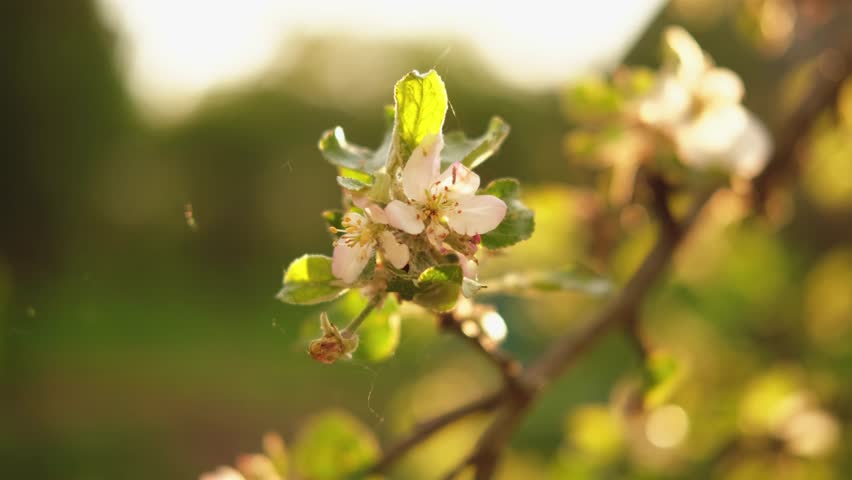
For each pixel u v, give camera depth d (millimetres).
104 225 6652
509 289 709
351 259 611
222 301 7355
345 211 631
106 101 6039
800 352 1285
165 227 7797
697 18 1347
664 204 827
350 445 763
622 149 837
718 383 1242
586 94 842
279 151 8102
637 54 1412
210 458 3947
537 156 2369
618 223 960
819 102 918
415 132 619
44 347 4957
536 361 770
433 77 617
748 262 1297
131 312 6500
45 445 3695
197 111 8172
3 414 3893
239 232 8164
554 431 2740
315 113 8141
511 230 623
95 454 3756
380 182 614
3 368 3932
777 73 1620
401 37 7797
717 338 1302
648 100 834
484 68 5879
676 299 1329
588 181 1004
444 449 1264
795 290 1313
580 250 971
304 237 7996
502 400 718
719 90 833
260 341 6086
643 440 1078
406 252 610
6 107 5445
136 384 4742
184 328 6340
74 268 5977
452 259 616
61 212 5797
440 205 611
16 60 5457
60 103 5695
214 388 4859
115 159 6523
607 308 783
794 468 1098
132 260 7141
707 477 1113
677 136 830
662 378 783
